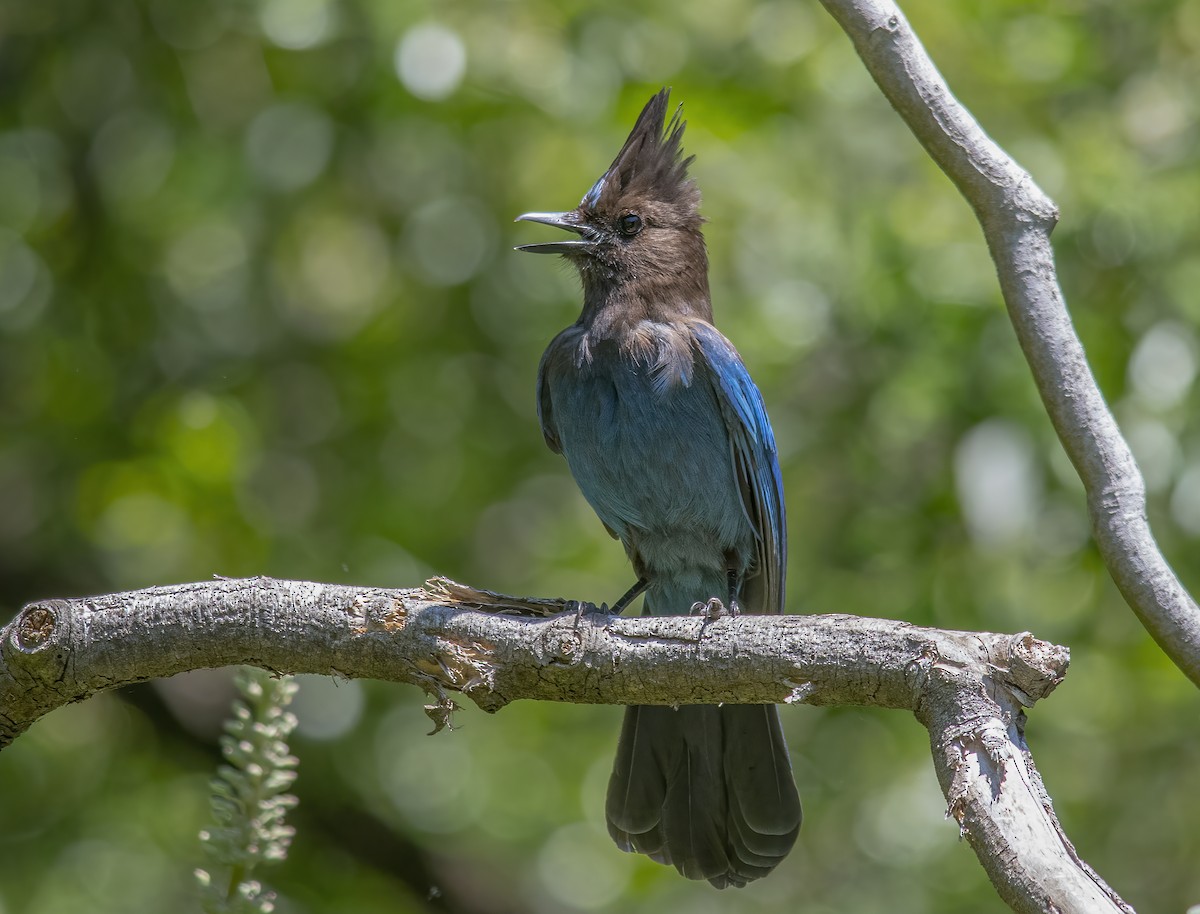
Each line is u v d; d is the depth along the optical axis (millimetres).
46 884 14203
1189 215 11492
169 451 13219
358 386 14461
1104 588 12297
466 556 14531
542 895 14359
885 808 13695
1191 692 12383
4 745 6453
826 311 12422
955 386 11664
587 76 12367
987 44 12023
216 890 5891
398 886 14312
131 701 14398
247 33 13570
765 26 12773
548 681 6109
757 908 13914
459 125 13219
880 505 12883
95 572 14656
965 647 5242
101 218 14500
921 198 11883
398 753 14398
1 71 14469
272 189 13758
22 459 14656
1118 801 13219
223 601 6199
